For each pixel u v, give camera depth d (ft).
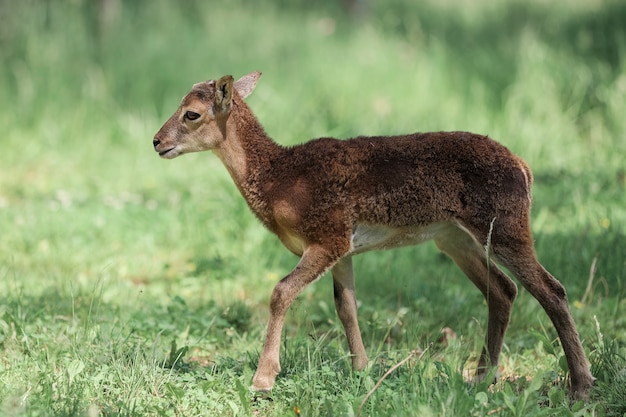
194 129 37.65
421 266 52.95
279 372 35.94
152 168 72.54
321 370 35.14
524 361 39.83
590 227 54.60
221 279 52.08
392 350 39.96
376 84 83.61
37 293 47.47
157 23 95.86
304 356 37.65
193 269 53.21
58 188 69.15
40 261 53.93
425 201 35.76
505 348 41.11
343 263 37.58
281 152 37.70
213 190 65.77
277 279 51.96
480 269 38.06
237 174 37.86
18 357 37.32
